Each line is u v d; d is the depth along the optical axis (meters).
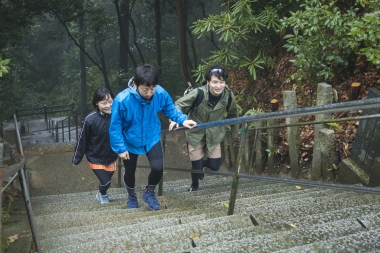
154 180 4.14
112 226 3.65
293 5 8.02
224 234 2.77
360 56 5.87
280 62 8.24
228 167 7.82
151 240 2.95
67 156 8.98
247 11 7.24
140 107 3.70
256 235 2.74
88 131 4.83
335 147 5.47
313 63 6.05
